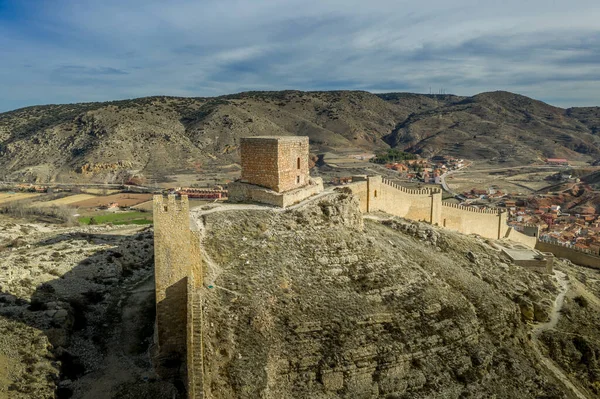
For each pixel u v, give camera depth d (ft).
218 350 105.81
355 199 170.30
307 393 108.47
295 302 121.80
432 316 136.05
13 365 104.88
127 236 227.20
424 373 123.03
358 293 132.46
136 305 146.61
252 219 143.84
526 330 166.40
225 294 117.60
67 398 102.37
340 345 116.88
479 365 132.16
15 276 147.23
